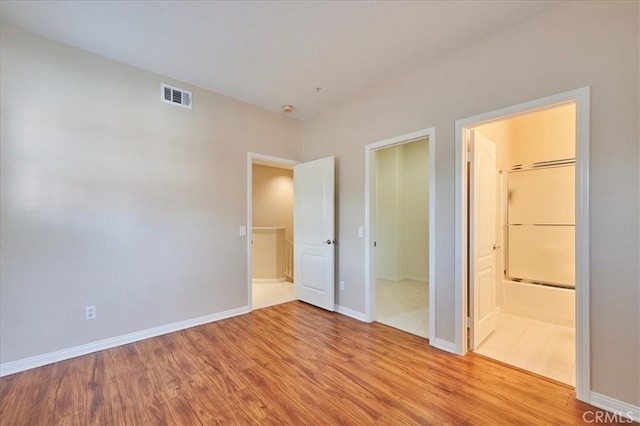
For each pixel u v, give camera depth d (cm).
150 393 194
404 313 360
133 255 278
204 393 194
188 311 313
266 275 529
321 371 221
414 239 546
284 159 404
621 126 172
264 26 220
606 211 177
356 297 343
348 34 229
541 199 334
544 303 324
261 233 532
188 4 197
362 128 338
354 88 326
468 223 253
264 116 382
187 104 314
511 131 357
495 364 232
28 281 227
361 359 240
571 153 317
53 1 193
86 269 253
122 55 261
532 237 339
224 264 342
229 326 316
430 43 241
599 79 180
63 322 242
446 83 257
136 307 279
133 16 209
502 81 222
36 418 171
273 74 294
